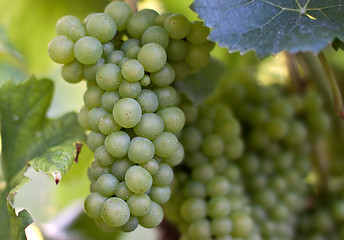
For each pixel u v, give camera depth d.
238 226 0.43
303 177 0.52
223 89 0.50
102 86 0.36
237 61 0.57
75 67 0.37
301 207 0.51
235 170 0.45
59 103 0.67
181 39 0.38
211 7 0.37
